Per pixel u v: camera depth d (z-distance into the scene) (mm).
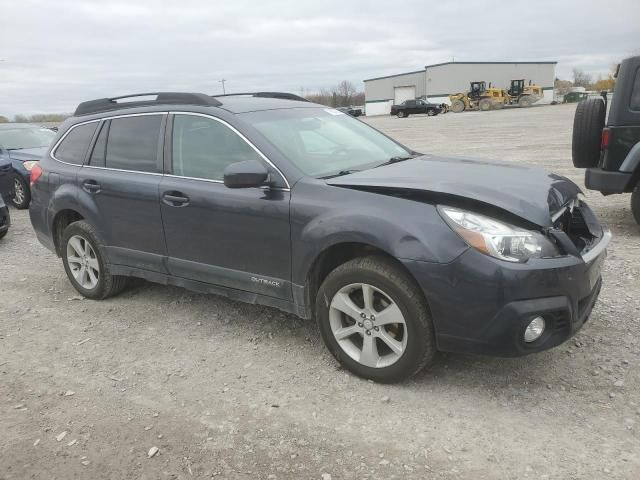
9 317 4852
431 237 3000
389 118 54469
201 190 3955
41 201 5285
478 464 2672
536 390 3250
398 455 2768
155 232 4340
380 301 3322
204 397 3395
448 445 2820
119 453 2902
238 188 3590
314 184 3488
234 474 2699
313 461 2762
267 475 2682
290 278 3625
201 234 4020
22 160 10266
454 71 73188
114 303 5035
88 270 5059
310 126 4262
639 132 6113
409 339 3178
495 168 3787
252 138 3789
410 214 3094
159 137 4332
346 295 3416
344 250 3506
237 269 3904
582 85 96688
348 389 3385
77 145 5035
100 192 4660
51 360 3994
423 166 3842
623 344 3701
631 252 5707
